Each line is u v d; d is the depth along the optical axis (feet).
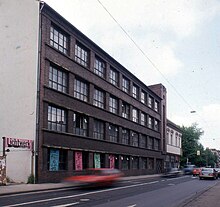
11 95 97.35
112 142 140.36
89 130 120.98
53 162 99.04
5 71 98.89
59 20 105.60
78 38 116.67
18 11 100.37
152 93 201.36
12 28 100.17
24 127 94.48
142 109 182.91
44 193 67.72
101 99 135.23
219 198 58.23
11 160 93.66
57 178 99.30
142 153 180.24
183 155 304.09
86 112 119.44
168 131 234.79
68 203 50.62
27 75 96.53
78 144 112.47
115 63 148.15
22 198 57.41
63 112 106.63
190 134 307.99
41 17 98.02
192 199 56.44
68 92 109.40
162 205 50.11
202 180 132.57
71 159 107.65
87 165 118.83
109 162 137.39
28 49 97.50
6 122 96.53
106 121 135.85
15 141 86.74
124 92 157.28
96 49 130.00
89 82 123.03
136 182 110.22
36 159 91.91
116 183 93.71
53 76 102.83
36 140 92.63
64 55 107.14
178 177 162.20
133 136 169.89
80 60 119.75
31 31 97.91
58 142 101.35
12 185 83.05
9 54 99.25
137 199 57.93
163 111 225.15
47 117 97.71
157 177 157.58
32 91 95.20
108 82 139.64
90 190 75.87
